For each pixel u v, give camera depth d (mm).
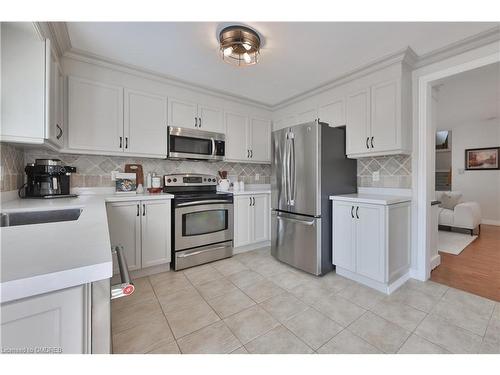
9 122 1466
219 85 2891
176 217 2525
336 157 2594
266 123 3729
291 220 2621
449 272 2506
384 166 2605
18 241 688
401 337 1483
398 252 2188
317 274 2377
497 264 2725
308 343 1438
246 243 3146
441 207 4707
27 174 1986
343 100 2727
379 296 2002
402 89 2215
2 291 435
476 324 1606
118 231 2207
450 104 3865
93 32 1824
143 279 2338
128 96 2475
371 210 2107
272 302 1912
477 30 1794
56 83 1833
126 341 1457
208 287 2170
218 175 3510
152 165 2922
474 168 5305
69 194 2219
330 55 2182
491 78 2795
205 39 1929
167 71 2514
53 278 481
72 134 2164
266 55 2184
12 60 1468
